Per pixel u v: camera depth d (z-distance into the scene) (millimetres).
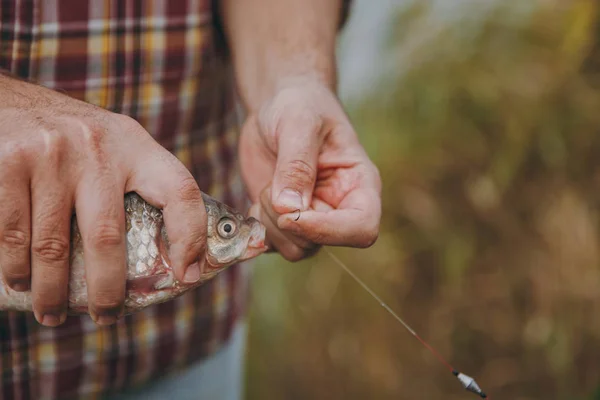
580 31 1006
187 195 433
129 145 434
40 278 423
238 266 630
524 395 1020
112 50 544
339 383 1062
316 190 515
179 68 565
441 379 1043
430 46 1067
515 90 1025
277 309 1084
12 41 519
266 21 585
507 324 1028
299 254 509
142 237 450
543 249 1022
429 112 1049
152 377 587
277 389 1076
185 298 587
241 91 584
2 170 412
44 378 553
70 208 423
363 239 485
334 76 583
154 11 551
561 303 1010
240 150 564
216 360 626
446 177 1049
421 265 1055
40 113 428
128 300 455
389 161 1061
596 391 993
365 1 1127
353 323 1063
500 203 1033
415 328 1054
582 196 1023
